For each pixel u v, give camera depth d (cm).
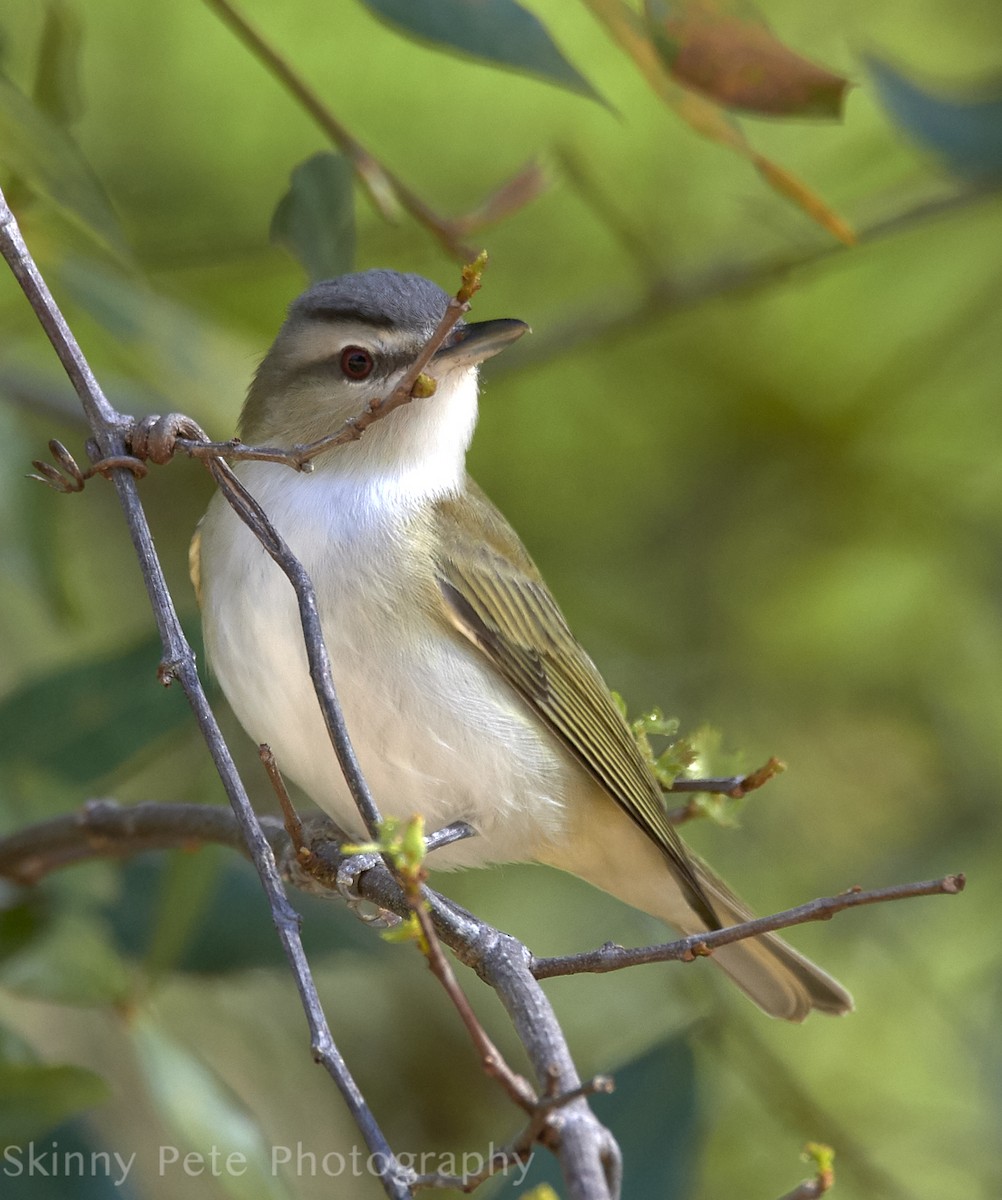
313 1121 1099
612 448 1289
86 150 1178
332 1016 1135
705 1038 1030
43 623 1155
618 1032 1141
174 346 983
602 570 1288
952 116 984
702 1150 835
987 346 1290
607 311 1149
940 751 1276
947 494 1316
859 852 1238
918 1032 1171
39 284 582
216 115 1192
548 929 1174
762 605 1305
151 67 1184
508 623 832
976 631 1298
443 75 1200
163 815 800
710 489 1302
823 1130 1011
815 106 697
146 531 552
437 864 876
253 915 921
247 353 1055
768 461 1315
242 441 859
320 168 756
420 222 849
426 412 821
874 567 1317
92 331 1070
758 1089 1022
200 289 1181
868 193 1278
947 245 1274
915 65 1271
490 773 813
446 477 862
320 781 805
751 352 1295
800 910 527
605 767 842
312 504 810
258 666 786
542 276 1247
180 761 1132
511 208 843
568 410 1283
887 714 1291
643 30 736
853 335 1292
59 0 809
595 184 1130
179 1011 1108
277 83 1185
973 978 1180
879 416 1303
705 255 1237
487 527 855
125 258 755
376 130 1210
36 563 966
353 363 816
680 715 1246
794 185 733
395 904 614
